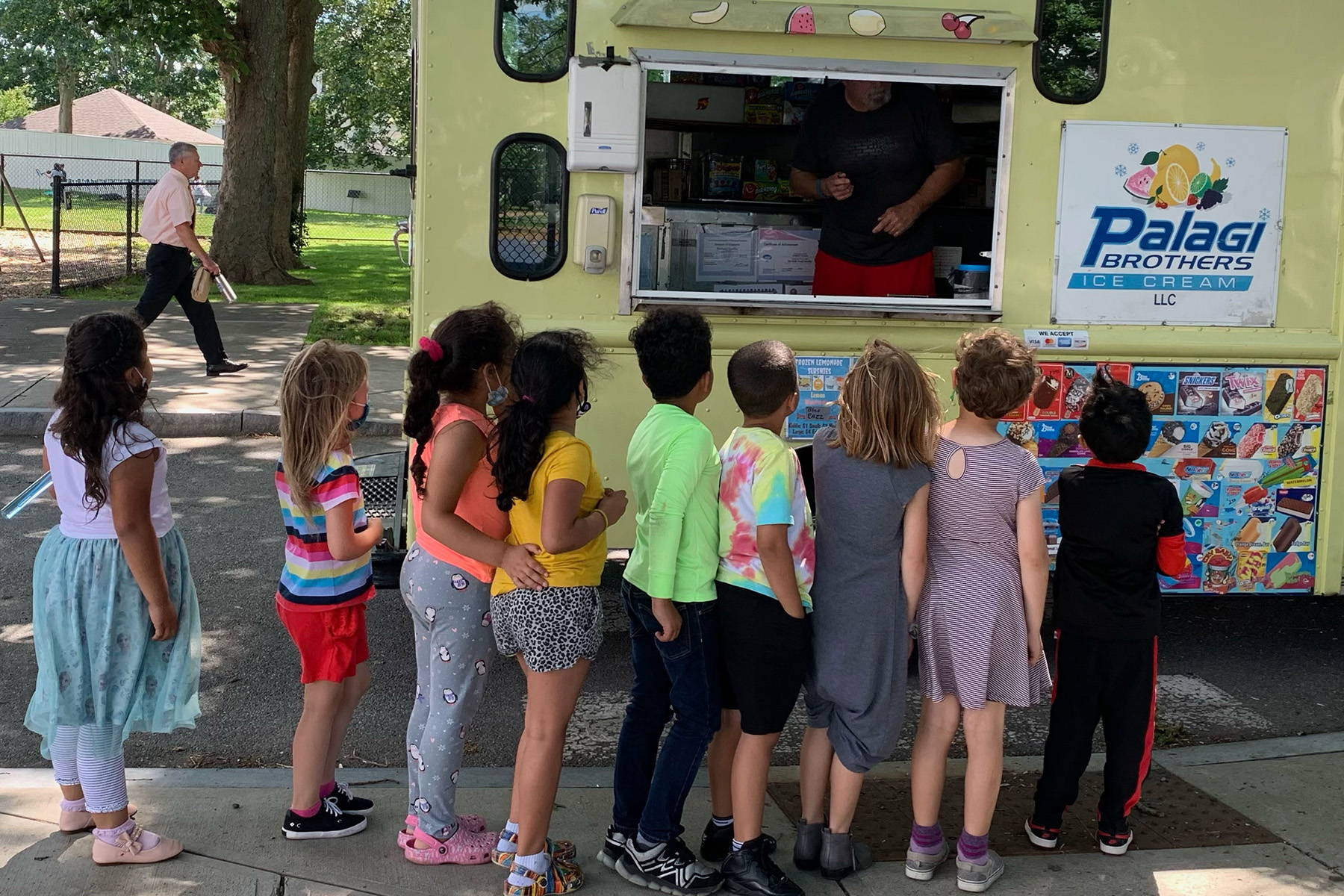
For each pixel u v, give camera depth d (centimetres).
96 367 322
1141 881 350
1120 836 363
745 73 452
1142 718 354
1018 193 471
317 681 348
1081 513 351
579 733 455
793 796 402
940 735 344
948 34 453
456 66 448
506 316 369
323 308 1578
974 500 334
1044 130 469
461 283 458
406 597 343
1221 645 557
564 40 449
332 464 335
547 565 320
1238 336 485
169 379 1036
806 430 477
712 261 517
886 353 330
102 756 334
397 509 520
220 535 682
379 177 4731
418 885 337
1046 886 347
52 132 4631
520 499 312
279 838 359
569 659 320
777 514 316
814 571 336
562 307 462
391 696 488
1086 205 474
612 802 393
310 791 353
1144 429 350
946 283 550
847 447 330
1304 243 485
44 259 1977
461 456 321
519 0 445
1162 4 468
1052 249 475
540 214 457
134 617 333
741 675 328
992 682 337
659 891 338
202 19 1697
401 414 949
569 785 405
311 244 2880
